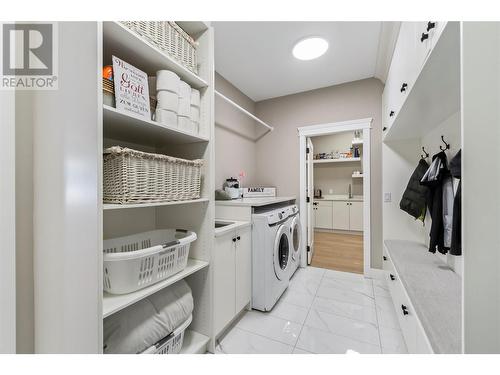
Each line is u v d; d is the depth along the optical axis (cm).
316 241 436
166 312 113
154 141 147
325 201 520
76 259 87
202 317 147
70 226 89
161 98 118
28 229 100
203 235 147
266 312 192
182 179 126
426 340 94
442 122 179
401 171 240
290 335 162
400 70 161
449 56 94
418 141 234
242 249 184
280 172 320
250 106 325
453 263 153
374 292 226
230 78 271
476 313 62
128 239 130
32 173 101
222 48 212
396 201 241
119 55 114
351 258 334
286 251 235
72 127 88
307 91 303
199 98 144
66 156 90
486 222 61
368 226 264
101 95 83
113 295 97
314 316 185
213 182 147
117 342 95
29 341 101
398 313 163
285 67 246
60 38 90
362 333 163
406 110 158
